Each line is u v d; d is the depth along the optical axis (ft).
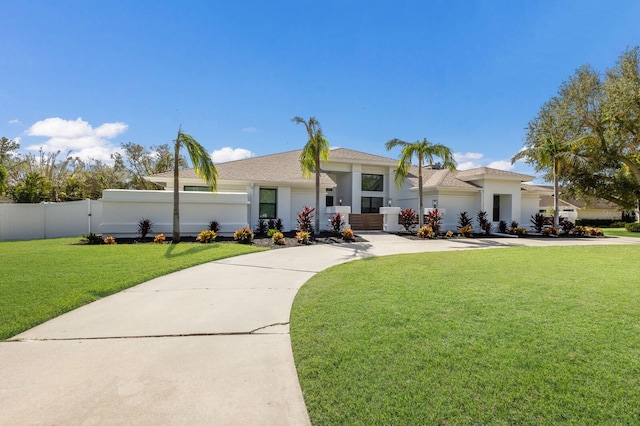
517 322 14.17
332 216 63.82
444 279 23.24
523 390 8.91
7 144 100.27
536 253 39.19
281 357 11.10
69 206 55.67
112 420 7.66
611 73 82.43
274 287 21.16
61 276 22.74
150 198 49.34
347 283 21.94
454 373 9.82
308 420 7.75
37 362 10.59
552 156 72.13
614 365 10.28
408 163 60.34
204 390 9.02
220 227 52.11
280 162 75.51
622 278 23.84
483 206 73.67
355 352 11.28
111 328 13.71
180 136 43.42
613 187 91.56
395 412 8.02
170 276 24.23
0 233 50.08
